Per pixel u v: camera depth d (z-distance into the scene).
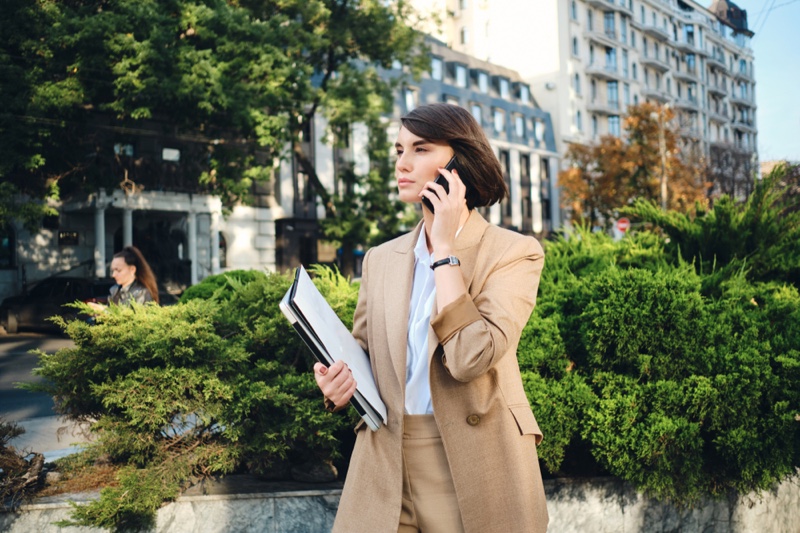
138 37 19.17
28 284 24.55
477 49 62.12
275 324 3.62
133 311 3.41
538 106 58.00
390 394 1.75
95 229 25.16
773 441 3.24
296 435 3.16
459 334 1.57
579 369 3.42
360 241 25.67
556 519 3.22
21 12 18.22
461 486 1.64
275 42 20.58
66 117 20.95
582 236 5.18
